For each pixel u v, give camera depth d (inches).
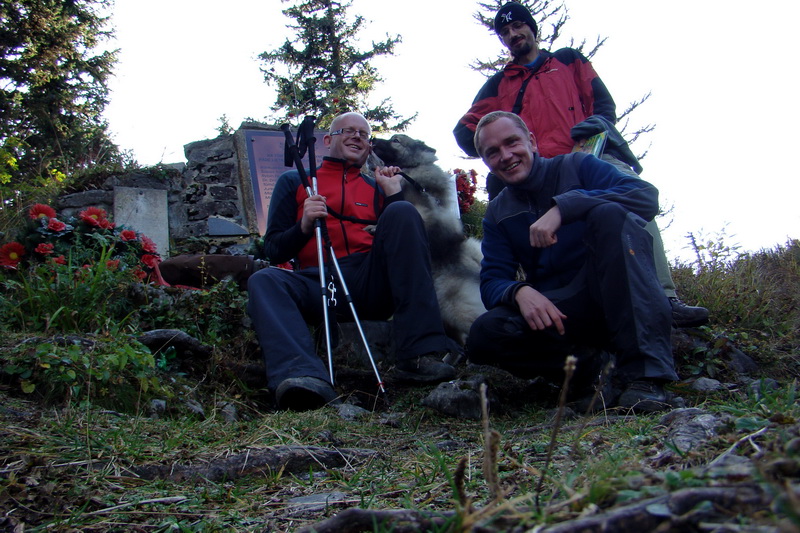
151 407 125.3
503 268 154.3
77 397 116.6
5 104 663.1
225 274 223.6
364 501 74.7
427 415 139.6
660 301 132.8
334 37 807.1
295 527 69.3
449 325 190.2
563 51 199.5
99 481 82.7
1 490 76.1
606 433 98.7
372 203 177.6
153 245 230.4
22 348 126.8
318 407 137.9
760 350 175.5
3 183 430.3
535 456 89.1
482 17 503.2
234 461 92.0
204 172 344.5
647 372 128.9
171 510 75.4
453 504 68.1
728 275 218.5
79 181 313.4
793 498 28.0
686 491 38.6
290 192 174.6
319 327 168.4
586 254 143.9
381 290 164.7
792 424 61.1
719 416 84.8
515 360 148.6
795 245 287.4
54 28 699.4
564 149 188.1
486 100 204.8
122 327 165.8
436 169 203.6
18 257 215.5
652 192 143.1
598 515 39.6
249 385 162.1
